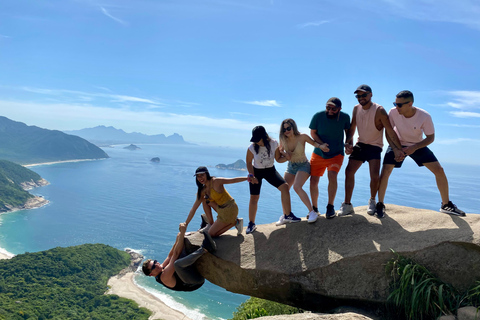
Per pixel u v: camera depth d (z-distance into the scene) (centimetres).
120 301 9438
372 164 574
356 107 592
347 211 596
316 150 616
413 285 446
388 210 602
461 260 455
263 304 941
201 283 633
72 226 19925
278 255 561
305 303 531
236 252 594
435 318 431
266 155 604
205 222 673
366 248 503
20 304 8444
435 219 523
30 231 18075
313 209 602
